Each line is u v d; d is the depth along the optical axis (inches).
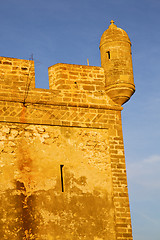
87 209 783.1
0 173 753.6
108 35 871.1
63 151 799.1
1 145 767.1
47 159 784.9
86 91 844.0
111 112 850.8
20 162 768.9
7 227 732.0
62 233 757.3
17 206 746.2
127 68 856.9
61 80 833.5
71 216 770.2
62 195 775.7
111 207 797.2
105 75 860.6
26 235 738.2
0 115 780.0
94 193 795.4
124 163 828.6
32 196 759.1
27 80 813.2
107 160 820.6
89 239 768.9
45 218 755.4
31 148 781.9
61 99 822.5
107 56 866.1
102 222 784.3
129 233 792.3
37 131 794.2
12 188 752.3
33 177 768.3
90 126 826.8
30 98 803.4
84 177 797.9
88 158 810.2
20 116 789.9
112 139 834.8
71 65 848.9
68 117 818.2
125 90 845.8
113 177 813.9
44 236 746.8
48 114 807.7
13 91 798.5
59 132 806.5
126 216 799.7
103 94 853.8
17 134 781.3
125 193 812.0
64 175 788.0
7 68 807.7
